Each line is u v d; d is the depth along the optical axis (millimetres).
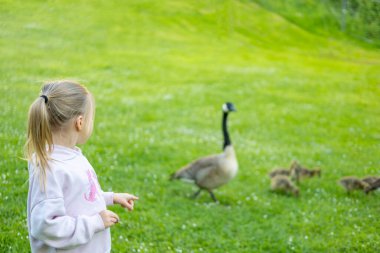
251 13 41031
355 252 6859
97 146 10719
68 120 3420
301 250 6910
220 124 15539
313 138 14750
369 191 9547
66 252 3371
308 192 10016
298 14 41375
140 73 21969
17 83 14664
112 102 16250
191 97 18812
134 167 10094
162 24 34875
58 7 27297
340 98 20984
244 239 7281
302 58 31422
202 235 7246
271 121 16422
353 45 31625
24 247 5461
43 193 3168
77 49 23469
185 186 9781
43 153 3250
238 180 10711
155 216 7633
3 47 18844
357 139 14930
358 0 30969
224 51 31094
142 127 13719
